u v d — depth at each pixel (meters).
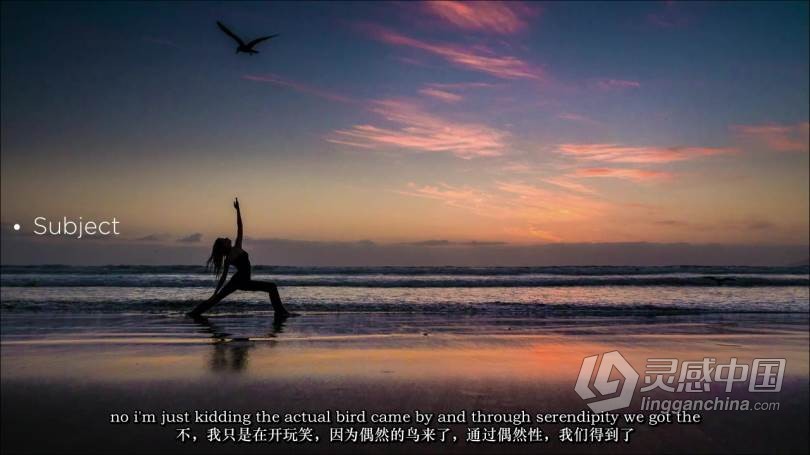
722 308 13.95
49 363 6.44
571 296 17.47
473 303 14.41
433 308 13.05
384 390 5.41
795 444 4.30
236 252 10.90
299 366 6.36
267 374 5.96
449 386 5.60
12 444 4.02
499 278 26.52
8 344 7.67
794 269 41.31
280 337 8.44
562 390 5.57
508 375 6.11
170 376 5.85
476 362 6.75
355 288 19.67
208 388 5.41
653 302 15.58
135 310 11.84
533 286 22.27
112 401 5.00
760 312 13.27
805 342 8.69
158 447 3.99
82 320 10.22
